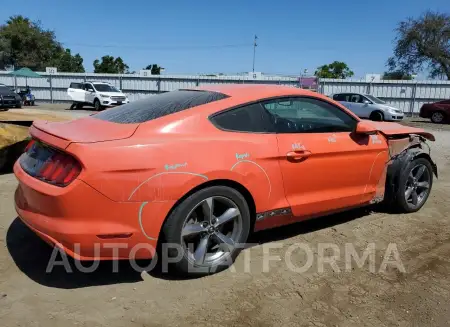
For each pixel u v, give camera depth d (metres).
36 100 31.84
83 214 2.57
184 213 2.84
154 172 2.68
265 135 3.27
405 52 38.34
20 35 46.69
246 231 3.19
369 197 4.17
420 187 4.73
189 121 2.97
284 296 2.86
